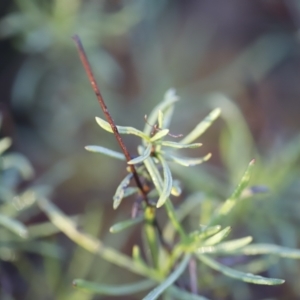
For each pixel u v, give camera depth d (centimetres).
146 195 28
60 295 36
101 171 47
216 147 52
